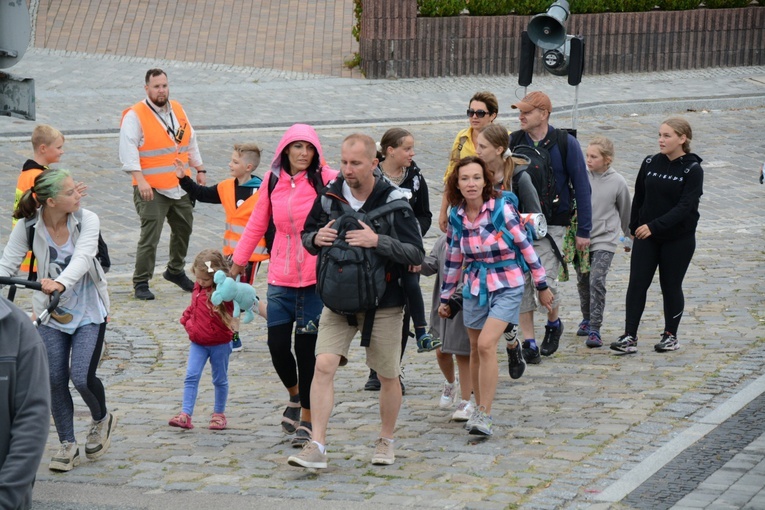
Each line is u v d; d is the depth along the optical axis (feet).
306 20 253.44
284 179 63.72
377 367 60.64
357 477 59.82
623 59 241.35
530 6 232.73
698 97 216.74
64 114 187.93
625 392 76.43
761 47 252.62
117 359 89.35
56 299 56.85
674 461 61.57
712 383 78.18
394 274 59.77
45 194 59.06
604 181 89.51
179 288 114.62
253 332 98.07
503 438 66.64
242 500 56.13
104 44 234.99
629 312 87.35
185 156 110.01
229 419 72.84
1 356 35.78
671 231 85.76
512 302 66.03
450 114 199.41
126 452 65.21
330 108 201.26
